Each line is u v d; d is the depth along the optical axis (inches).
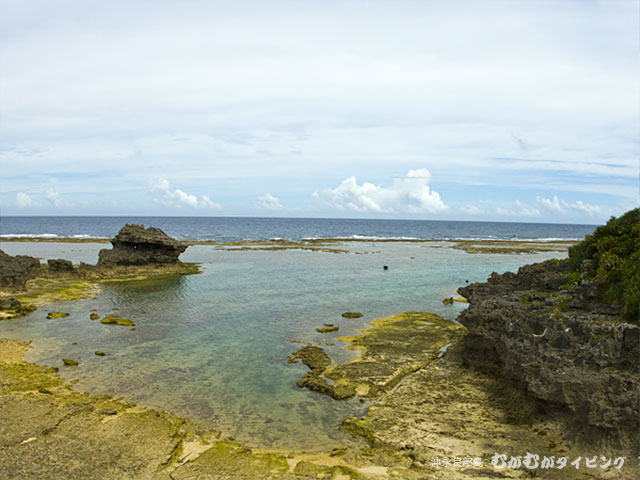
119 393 813.2
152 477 546.0
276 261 2974.9
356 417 738.8
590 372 644.7
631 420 565.6
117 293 1764.3
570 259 1105.4
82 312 1429.6
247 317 1397.6
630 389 587.5
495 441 643.5
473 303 1171.9
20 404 727.1
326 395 825.5
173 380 883.4
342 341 1154.0
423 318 1385.3
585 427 604.4
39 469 546.6
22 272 1738.4
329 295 1772.9
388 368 951.0
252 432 685.3
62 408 717.9
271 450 630.5
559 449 610.2
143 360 994.1
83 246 3944.4
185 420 711.7
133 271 2274.9
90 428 658.2
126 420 690.2
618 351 662.5
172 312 1455.5
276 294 1784.0
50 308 1478.8
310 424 714.2
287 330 1253.1
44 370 913.5
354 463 592.1
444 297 1748.3
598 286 846.5
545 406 667.4
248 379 896.3
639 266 775.1
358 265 2775.6
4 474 532.1
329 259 3129.9
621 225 1000.2
